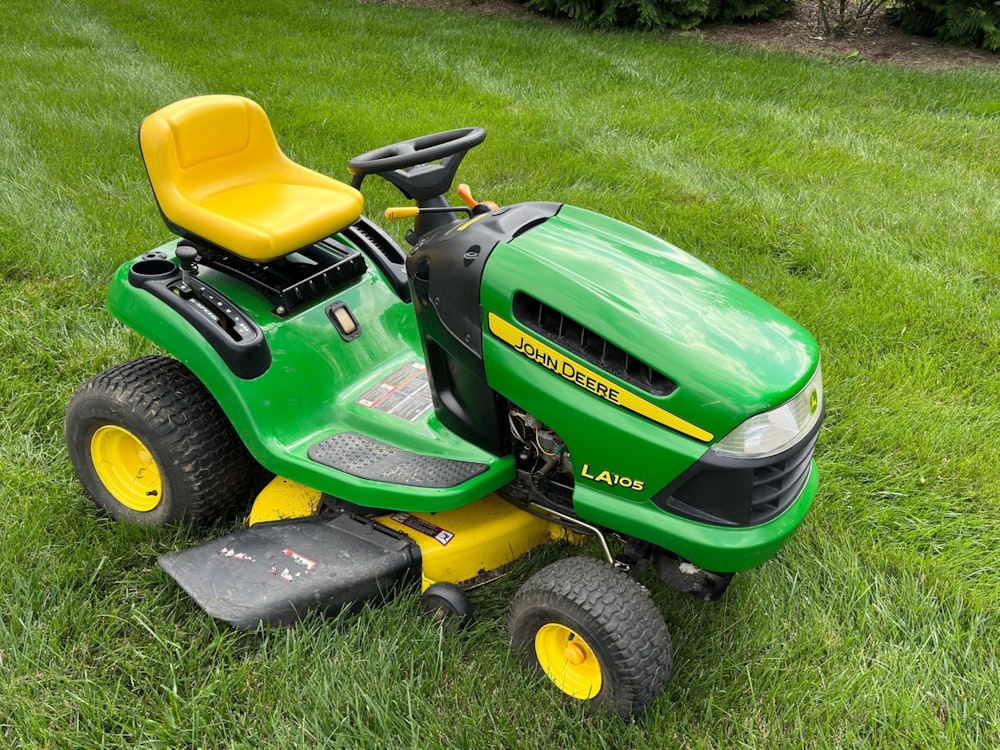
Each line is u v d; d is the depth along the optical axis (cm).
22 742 227
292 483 291
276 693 239
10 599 262
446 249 244
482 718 234
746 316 233
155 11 936
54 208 497
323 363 290
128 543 289
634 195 548
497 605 272
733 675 252
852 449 340
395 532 267
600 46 880
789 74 807
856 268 468
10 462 320
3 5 932
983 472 331
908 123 691
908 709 239
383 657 247
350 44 854
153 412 278
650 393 219
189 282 286
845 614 273
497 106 707
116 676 246
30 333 386
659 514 225
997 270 470
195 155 299
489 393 247
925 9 931
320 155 587
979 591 282
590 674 234
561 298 226
